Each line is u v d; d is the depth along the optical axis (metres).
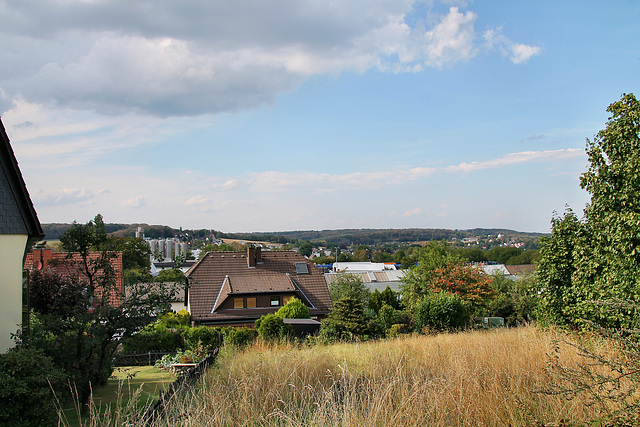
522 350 8.00
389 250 167.00
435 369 7.63
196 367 9.01
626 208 9.85
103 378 10.21
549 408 5.27
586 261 11.32
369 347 12.05
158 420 5.34
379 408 4.95
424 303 24.05
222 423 5.48
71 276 10.09
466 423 5.06
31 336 8.70
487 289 35.69
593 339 7.68
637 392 4.59
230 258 40.12
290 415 5.50
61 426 6.71
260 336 20.47
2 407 6.21
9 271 9.95
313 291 38.66
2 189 9.91
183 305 45.84
